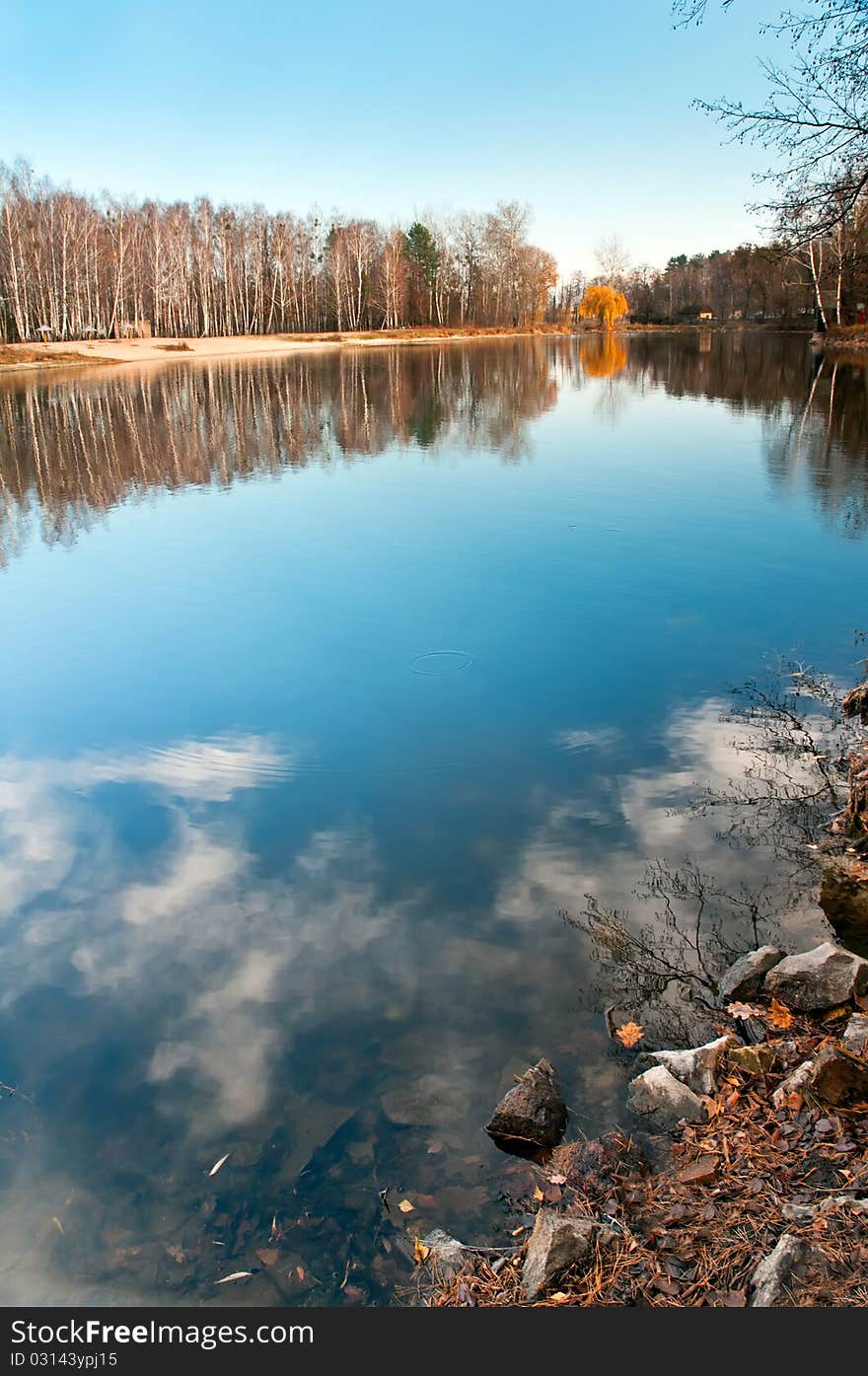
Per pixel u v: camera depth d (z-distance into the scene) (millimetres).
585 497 13680
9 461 18875
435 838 5086
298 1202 3000
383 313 85562
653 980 3955
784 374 32469
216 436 21875
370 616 8852
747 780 5594
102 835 5266
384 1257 2812
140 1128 3311
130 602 9633
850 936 4152
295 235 81438
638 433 19922
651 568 10016
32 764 6141
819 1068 3281
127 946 4312
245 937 4336
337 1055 3604
